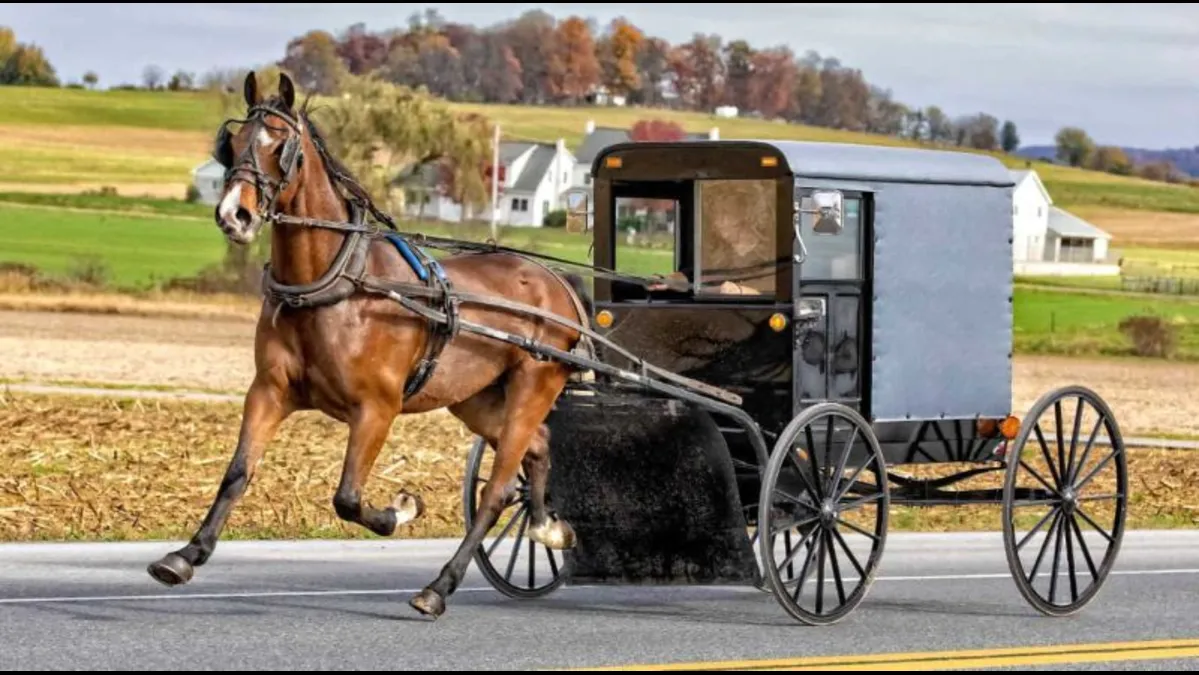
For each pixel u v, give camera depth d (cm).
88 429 1814
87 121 9062
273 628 911
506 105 12531
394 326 934
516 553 1086
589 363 1004
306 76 9694
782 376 1039
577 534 1066
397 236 964
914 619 1018
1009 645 928
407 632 915
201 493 1420
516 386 1019
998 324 1137
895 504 1084
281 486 1466
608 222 1116
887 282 1076
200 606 974
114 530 1231
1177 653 909
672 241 1133
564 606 1048
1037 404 1069
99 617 924
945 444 1116
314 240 911
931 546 1336
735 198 1097
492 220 6662
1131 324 5075
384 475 1584
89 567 1102
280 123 899
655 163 1088
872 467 1088
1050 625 1005
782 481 1047
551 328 1030
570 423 1045
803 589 1138
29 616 920
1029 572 1229
